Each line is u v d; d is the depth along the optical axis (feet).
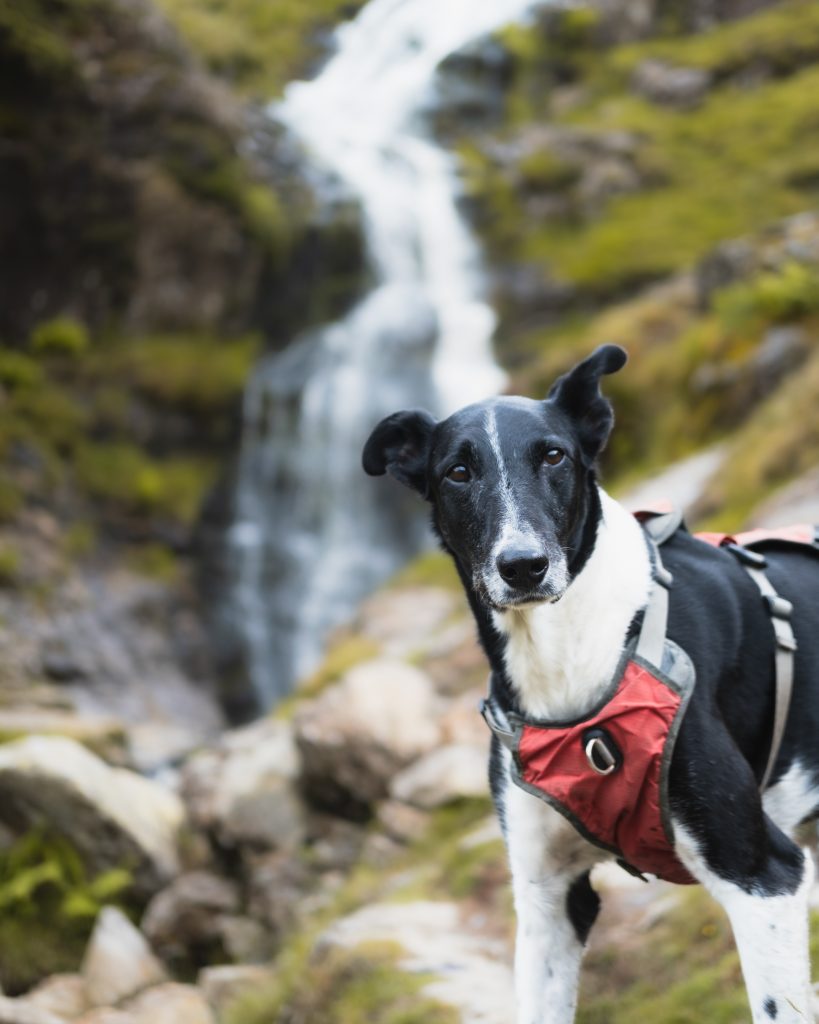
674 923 13.52
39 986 20.61
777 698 8.75
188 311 56.65
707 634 8.55
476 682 25.91
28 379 50.52
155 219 55.01
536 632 8.36
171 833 23.95
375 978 14.64
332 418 54.39
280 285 59.77
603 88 78.28
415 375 56.49
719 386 38.73
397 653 31.63
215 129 57.82
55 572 44.96
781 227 45.01
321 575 51.72
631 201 66.69
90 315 54.70
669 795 8.09
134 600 46.55
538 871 9.06
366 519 52.60
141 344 55.11
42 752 22.88
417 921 16.33
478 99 77.10
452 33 82.17
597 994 13.32
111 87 54.29
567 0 83.66
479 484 8.48
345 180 64.59
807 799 9.10
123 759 30.78
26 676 39.75
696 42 80.64
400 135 73.92
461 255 64.28
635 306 52.54
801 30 76.43
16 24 50.49
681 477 34.47
